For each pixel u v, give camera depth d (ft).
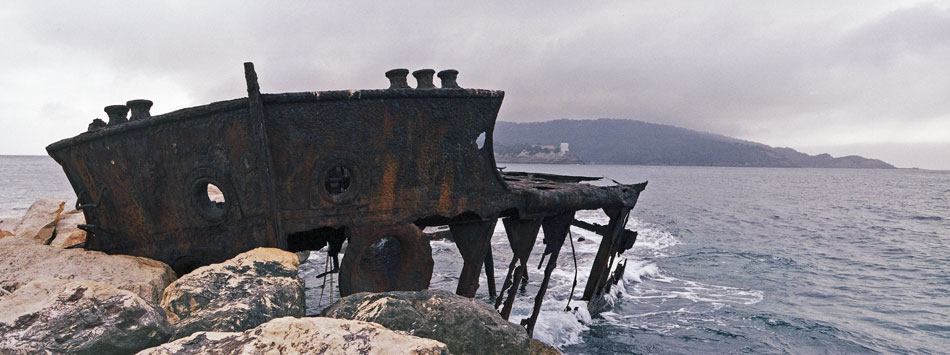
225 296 14.35
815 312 44.52
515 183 32.27
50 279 11.76
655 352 34.17
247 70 17.83
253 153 18.88
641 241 84.89
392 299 14.57
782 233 98.99
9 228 40.11
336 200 19.98
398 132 20.24
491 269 44.27
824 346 36.81
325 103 19.04
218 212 19.84
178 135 19.08
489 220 23.58
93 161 20.45
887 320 42.86
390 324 13.91
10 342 9.57
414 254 21.67
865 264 67.21
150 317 10.88
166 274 18.45
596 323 38.78
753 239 89.97
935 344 37.52
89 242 22.02
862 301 48.88
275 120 18.70
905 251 77.77
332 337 10.04
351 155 19.81
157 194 19.93
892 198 211.00
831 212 145.79
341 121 19.36
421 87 21.09
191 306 14.01
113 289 11.48
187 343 9.84
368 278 21.70
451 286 49.47
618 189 29.35
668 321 40.65
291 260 17.24
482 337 14.16
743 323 40.78
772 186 322.75
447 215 21.98
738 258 70.03
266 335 10.16
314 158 19.43
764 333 38.81
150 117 19.10
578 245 72.74
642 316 41.60
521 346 14.47
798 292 51.83
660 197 206.90
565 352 33.42
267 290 14.66
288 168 19.26
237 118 18.63
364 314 14.24
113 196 20.67
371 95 19.35
